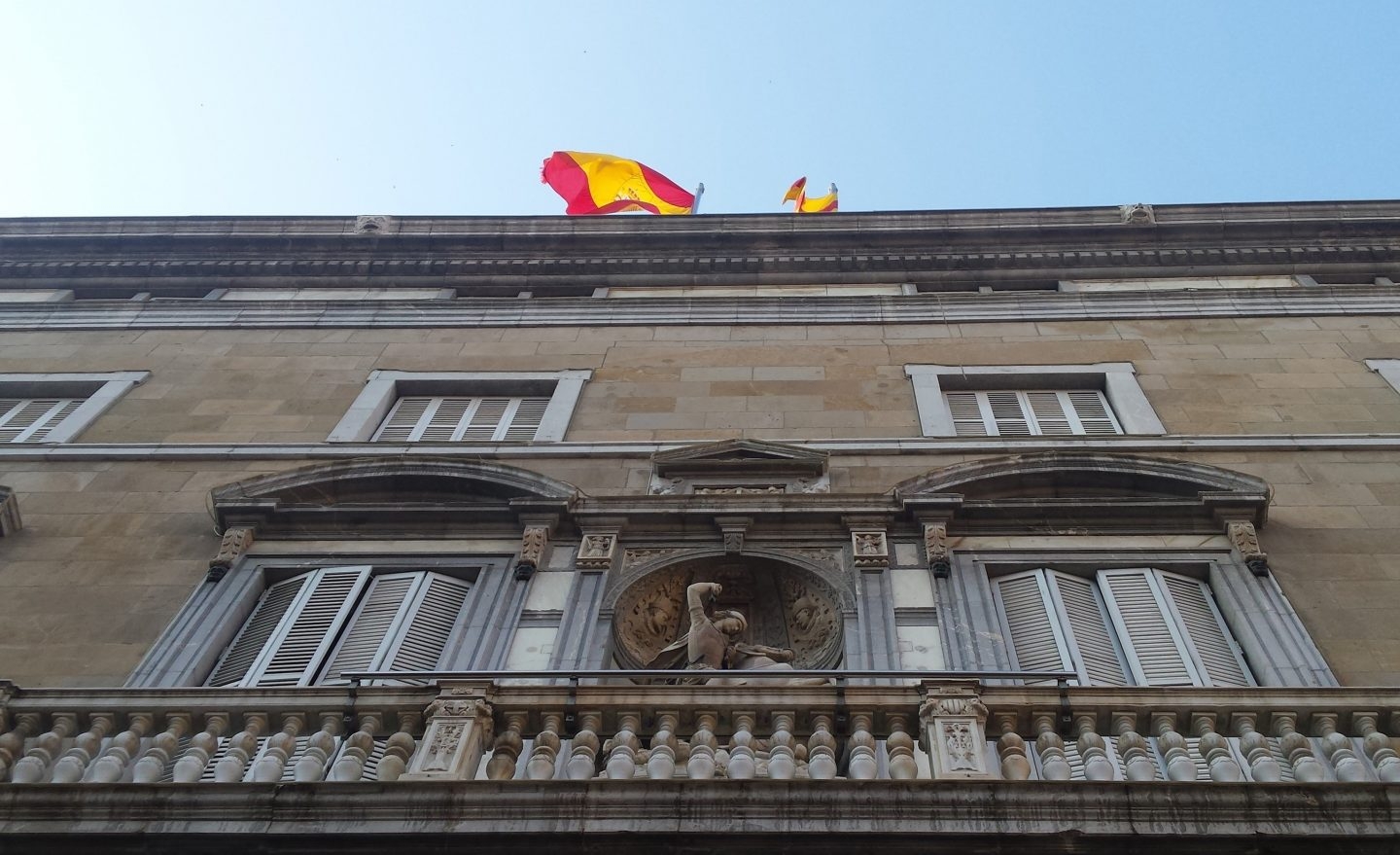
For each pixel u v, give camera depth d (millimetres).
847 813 7785
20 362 19266
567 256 21688
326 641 12609
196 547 14328
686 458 15297
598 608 12727
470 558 13836
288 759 9273
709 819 7789
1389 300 19500
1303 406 16703
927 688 9195
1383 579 12891
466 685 9375
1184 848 7605
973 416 17000
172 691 9641
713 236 21516
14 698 9562
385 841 7832
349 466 14977
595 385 17891
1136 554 13430
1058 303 19672
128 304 20812
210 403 17781
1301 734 9055
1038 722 9172
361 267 21859
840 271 21312
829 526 13906
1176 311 19391
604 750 8961
